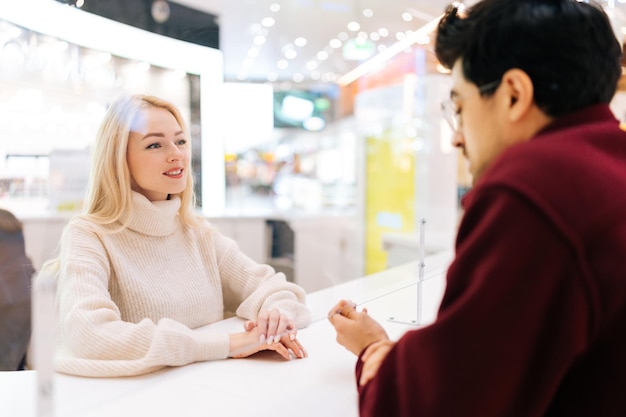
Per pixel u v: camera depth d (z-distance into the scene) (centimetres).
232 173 406
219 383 80
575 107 54
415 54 328
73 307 92
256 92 455
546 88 52
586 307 44
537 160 48
